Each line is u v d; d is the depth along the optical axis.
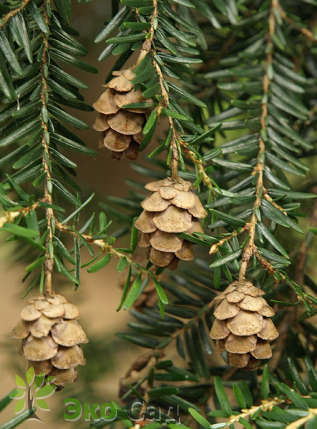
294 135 0.32
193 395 0.32
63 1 0.30
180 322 0.33
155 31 0.30
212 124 0.33
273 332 0.29
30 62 0.30
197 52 0.31
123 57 0.31
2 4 0.30
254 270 0.32
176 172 0.30
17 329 0.29
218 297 0.30
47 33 0.30
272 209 0.31
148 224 0.29
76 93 0.31
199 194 0.32
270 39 0.33
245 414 0.29
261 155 0.32
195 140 0.30
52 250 0.29
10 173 0.32
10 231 0.28
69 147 0.30
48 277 0.29
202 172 0.30
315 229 0.30
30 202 0.29
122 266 0.30
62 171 0.31
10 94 0.29
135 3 0.30
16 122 0.30
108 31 0.31
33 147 0.30
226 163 0.31
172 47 0.30
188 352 0.33
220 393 0.29
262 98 0.33
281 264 0.30
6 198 0.29
